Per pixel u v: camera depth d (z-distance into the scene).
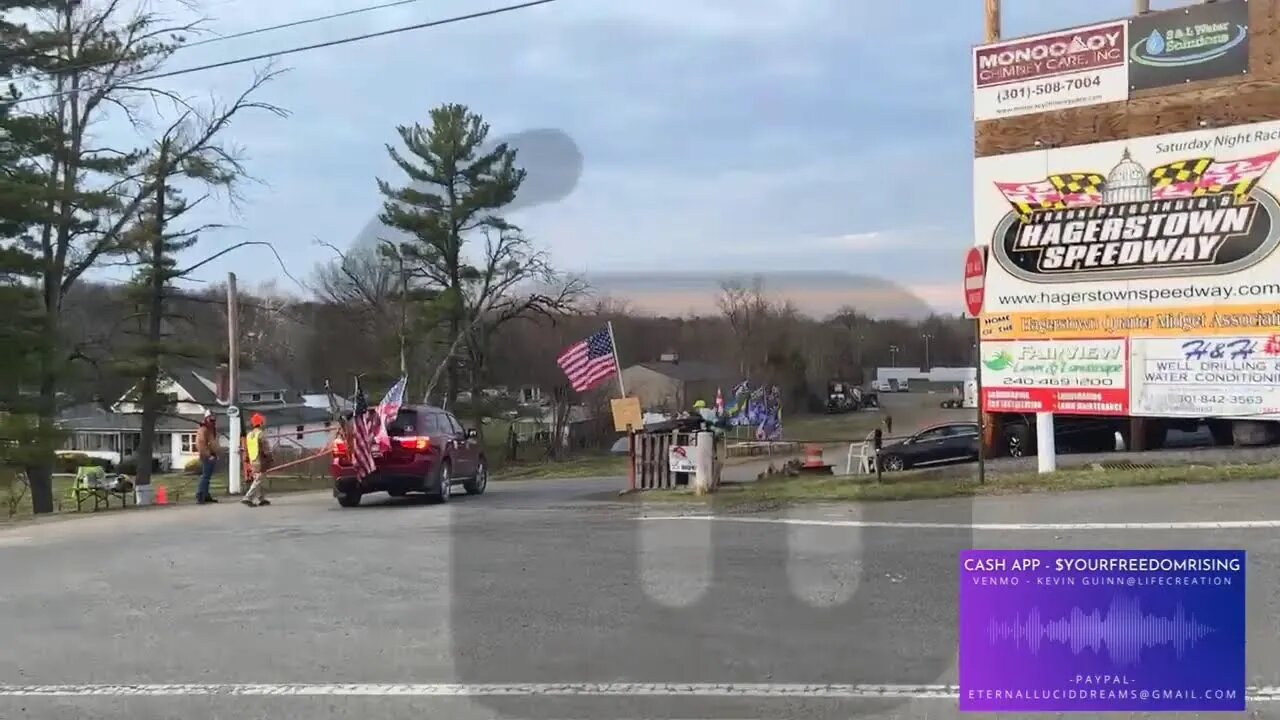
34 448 29.39
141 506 22.36
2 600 8.49
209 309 40.44
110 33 31.62
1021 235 14.98
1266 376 13.52
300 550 10.82
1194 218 13.91
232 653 6.65
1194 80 13.92
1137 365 14.26
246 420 55.94
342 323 45.00
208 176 34.72
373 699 5.65
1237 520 9.97
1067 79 14.67
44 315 30.69
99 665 6.47
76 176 32.06
